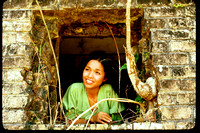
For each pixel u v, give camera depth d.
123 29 2.15
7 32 1.83
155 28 1.81
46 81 1.91
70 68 3.12
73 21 2.07
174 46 1.78
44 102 1.90
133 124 1.74
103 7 1.84
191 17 1.82
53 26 1.96
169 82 1.75
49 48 2.03
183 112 1.73
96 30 2.17
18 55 1.80
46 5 1.85
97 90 2.04
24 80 1.79
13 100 1.75
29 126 1.74
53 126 1.75
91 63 1.99
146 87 1.75
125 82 2.36
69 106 2.00
